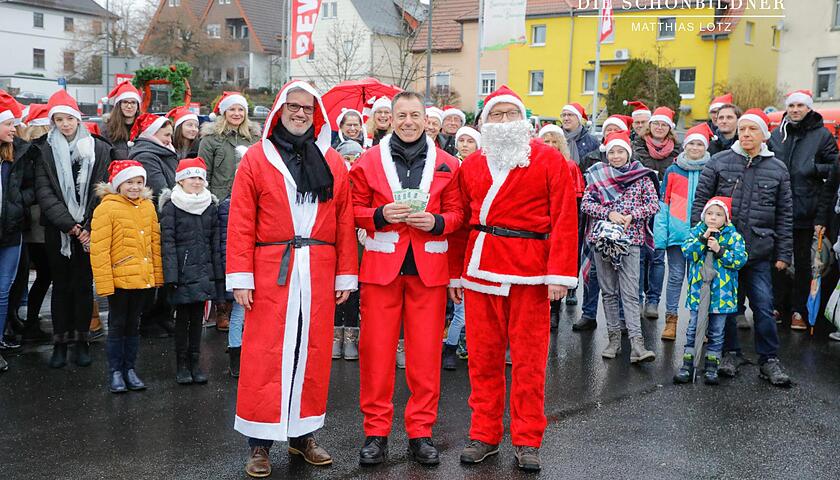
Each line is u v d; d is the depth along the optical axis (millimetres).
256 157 4641
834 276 8312
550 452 5051
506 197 4746
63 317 6801
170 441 5176
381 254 4836
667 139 8797
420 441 4883
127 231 6121
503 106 4895
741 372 6930
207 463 4824
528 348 4801
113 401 5961
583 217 8797
